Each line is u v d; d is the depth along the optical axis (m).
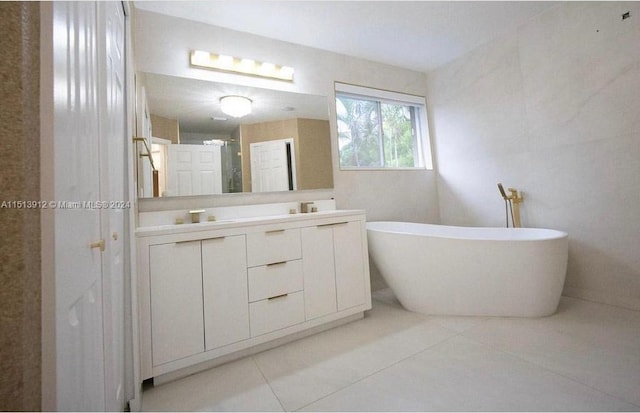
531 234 2.24
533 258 1.89
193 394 1.38
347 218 2.15
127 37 1.38
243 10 2.12
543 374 1.36
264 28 2.36
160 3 2.00
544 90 2.41
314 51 2.71
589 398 1.18
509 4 2.26
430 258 2.12
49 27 0.43
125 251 1.28
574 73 2.22
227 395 1.36
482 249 1.98
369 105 3.14
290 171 2.51
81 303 0.62
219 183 2.21
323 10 2.17
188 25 2.18
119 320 1.11
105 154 0.86
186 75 2.15
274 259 1.79
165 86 2.06
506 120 2.69
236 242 1.67
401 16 2.31
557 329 1.78
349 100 3.02
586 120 2.17
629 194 1.99
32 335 0.39
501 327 1.87
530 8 2.32
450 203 3.25
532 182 2.52
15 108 0.37
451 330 1.89
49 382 0.43
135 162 1.66
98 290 0.77
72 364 0.55
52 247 0.43
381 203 3.02
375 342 1.79
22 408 0.37
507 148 2.70
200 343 1.53
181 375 1.52
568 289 2.33
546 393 1.23
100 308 0.79
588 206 2.19
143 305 1.40
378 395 1.30
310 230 1.95
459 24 2.48
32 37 0.41
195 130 2.14
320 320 1.95
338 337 1.89
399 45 2.77
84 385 0.63
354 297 2.12
